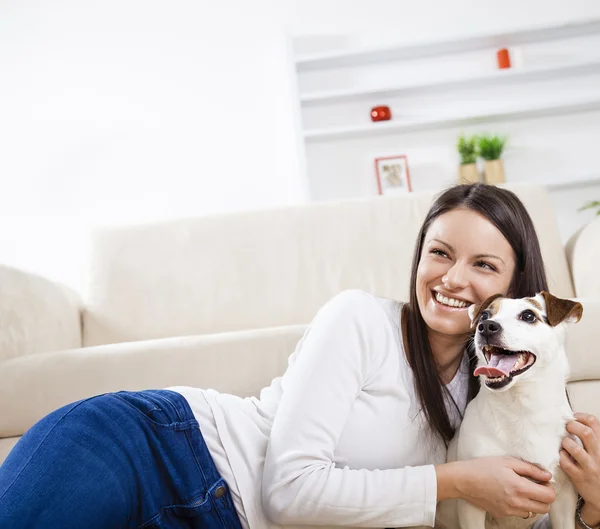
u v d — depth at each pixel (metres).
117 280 2.35
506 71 3.80
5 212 3.76
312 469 1.02
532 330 1.02
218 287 2.32
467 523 1.05
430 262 1.15
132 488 0.96
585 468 1.01
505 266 1.15
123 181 3.81
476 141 3.80
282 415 1.07
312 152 3.95
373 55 3.88
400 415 1.11
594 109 3.87
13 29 3.88
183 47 3.91
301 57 3.83
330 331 1.11
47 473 0.90
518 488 0.98
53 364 1.51
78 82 3.86
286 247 2.36
